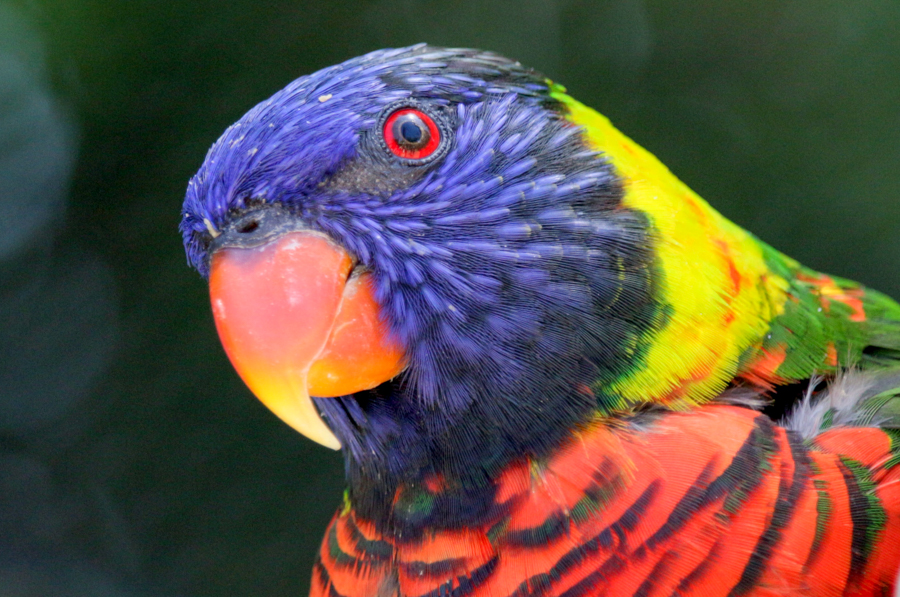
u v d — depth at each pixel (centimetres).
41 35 70
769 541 50
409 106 51
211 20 71
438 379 51
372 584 52
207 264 52
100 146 71
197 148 71
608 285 51
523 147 51
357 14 72
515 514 51
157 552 72
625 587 50
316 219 51
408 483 51
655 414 51
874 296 54
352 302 51
